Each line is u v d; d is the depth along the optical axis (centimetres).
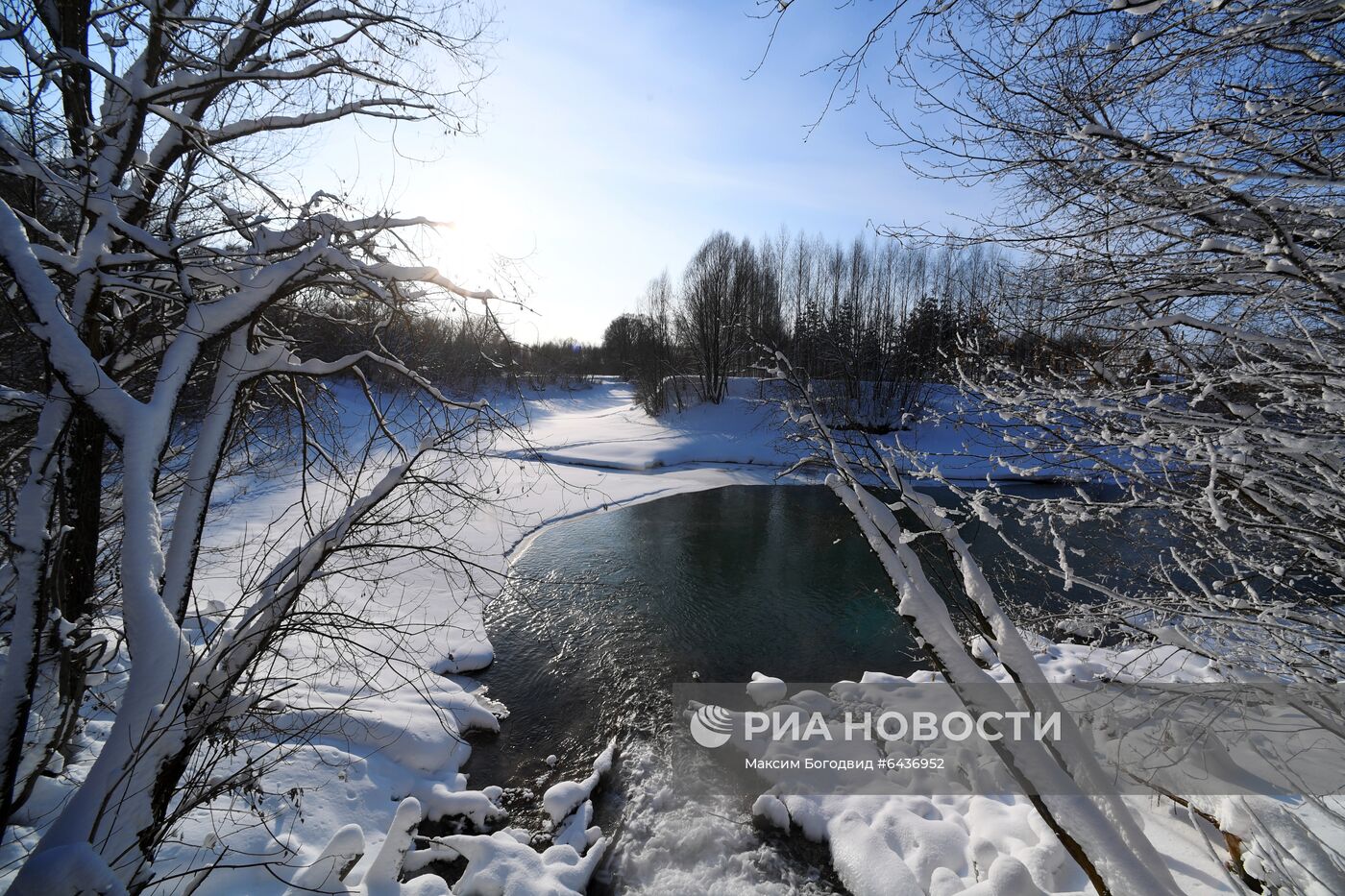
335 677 648
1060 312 302
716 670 799
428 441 432
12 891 214
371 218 381
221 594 759
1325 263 201
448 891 413
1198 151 215
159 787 287
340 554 475
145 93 327
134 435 288
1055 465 315
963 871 437
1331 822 341
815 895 446
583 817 518
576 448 2588
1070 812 214
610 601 1038
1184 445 240
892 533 279
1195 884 363
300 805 460
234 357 362
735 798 546
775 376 321
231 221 378
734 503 1856
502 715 683
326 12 392
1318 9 175
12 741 271
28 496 286
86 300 319
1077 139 230
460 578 1057
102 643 386
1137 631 302
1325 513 224
